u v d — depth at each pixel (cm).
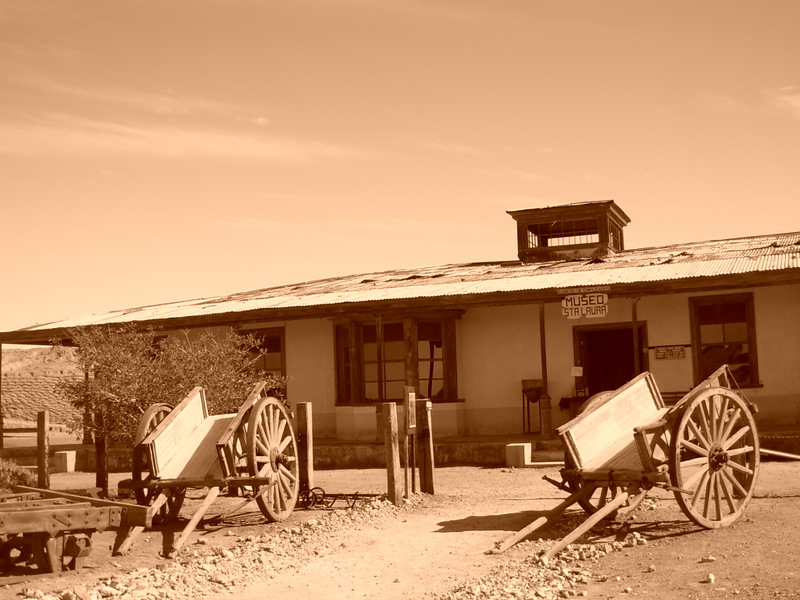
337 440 2158
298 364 2273
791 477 1302
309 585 869
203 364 1514
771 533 913
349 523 1133
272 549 1008
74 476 1931
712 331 1912
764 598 711
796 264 1688
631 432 1070
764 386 1845
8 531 857
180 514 1259
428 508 1241
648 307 1966
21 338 2448
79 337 1508
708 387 985
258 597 832
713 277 1730
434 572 889
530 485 1432
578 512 1124
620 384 2119
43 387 4447
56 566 904
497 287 1973
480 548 970
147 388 1445
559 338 2039
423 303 1978
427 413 1355
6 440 2945
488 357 2103
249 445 1116
